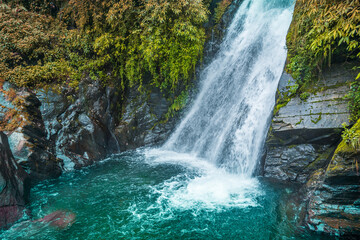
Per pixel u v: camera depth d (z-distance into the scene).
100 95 8.83
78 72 8.60
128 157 8.45
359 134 3.90
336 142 5.13
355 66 4.80
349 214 3.91
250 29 9.05
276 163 5.94
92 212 5.04
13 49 8.02
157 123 9.46
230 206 5.18
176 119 9.50
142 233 4.38
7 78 7.30
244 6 9.84
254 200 5.36
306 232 4.09
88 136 8.02
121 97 9.52
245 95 7.64
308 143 5.54
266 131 6.36
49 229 4.44
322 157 5.31
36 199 5.52
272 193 5.49
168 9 7.89
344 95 4.98
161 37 8.18
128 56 8.98
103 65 9.19
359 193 3.90
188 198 5.58
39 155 6.39
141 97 9.48
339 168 3.96
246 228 4.47
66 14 10.00
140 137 9.34
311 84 5.50
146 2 8.23
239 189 5.89
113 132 9.05
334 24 4.48
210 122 8.42
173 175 6.86
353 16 3.96
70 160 7.30
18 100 6.86
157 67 9.14
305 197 4.77
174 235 4.33
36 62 8.45
